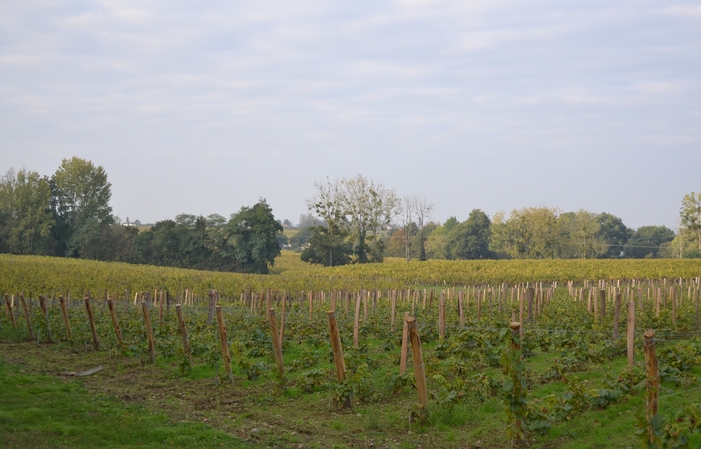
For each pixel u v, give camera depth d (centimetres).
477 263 6588
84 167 8969
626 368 1169
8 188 8306
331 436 888
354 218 8594
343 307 2614
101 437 826
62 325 1903
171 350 1538
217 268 8100
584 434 852
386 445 844
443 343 1489
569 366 1230
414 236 11019
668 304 2341
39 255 7825
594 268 5769
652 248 12219
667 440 718
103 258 8069
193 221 8456
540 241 9738
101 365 1453
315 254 8619
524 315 2158
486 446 825
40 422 883
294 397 1131
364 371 1091
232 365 1429
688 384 1080
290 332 1831
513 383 805
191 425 916
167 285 3841
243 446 818
